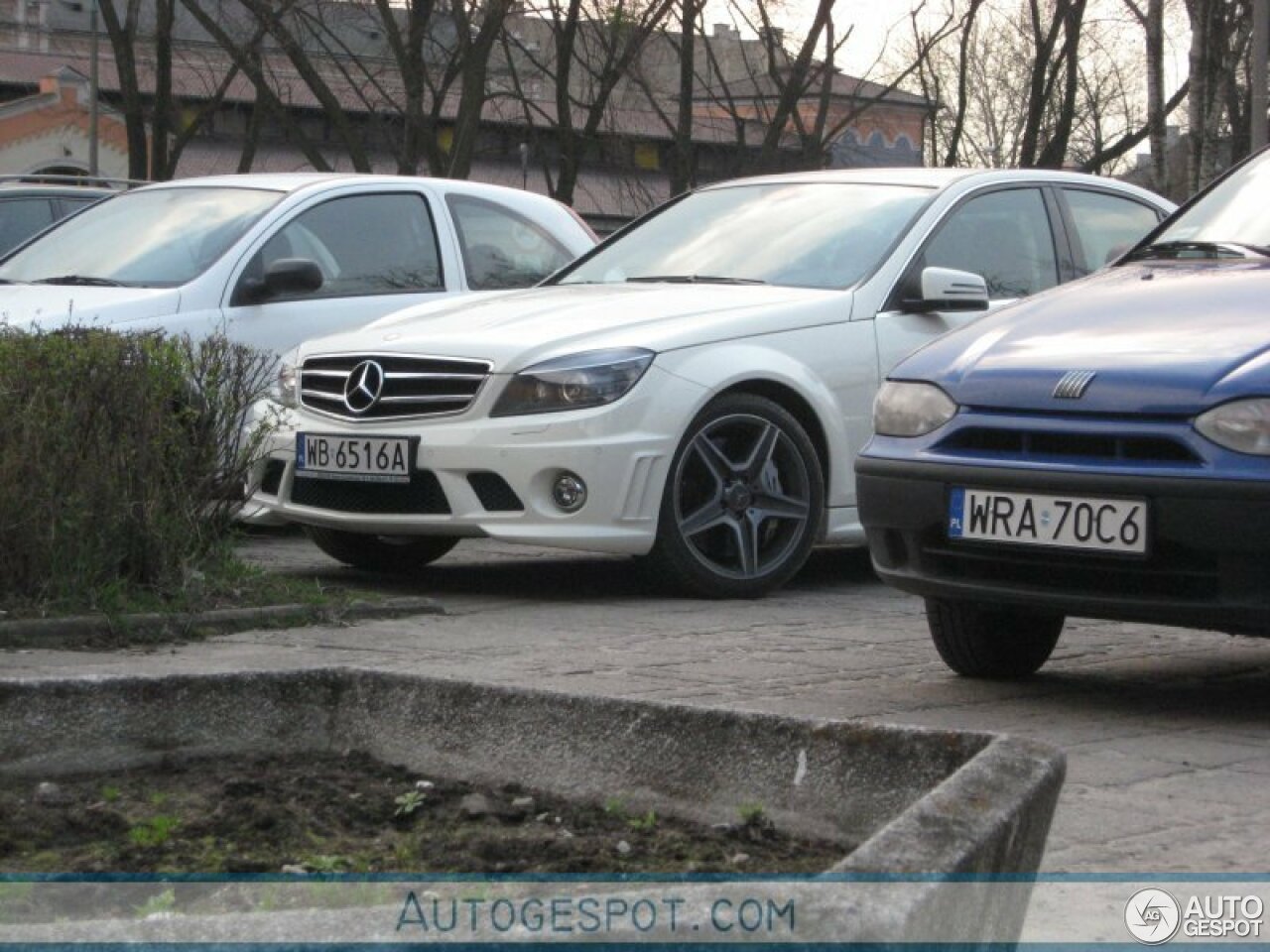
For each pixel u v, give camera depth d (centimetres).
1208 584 497
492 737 251
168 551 695
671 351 767
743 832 229
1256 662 646
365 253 1041
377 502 784
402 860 216
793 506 802
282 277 977
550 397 750
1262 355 504
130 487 684
